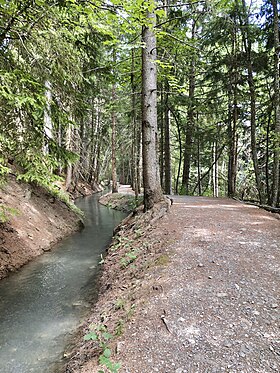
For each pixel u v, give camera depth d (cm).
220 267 470
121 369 268
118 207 1958
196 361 266
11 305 552
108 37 909
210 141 1845
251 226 725
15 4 523
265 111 1494
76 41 871
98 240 1066
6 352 403
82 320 485
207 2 905
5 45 604
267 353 269
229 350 277
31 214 988
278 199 1406
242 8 1338
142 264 554
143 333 319
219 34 1439
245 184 2153
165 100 1659
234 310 344
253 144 1395
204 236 638
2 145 620
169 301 377
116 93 1978
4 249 745
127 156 3956
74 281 669
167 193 1845
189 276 445
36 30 609
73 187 2695
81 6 560
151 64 901
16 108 608
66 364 357
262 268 461
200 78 2073
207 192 2403
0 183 682
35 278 686
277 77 1122
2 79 516
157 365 267
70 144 1515
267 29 1288
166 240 633
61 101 750
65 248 946
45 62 664
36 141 670
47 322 487
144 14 570
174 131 2661
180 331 313
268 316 329
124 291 482
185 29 1426
